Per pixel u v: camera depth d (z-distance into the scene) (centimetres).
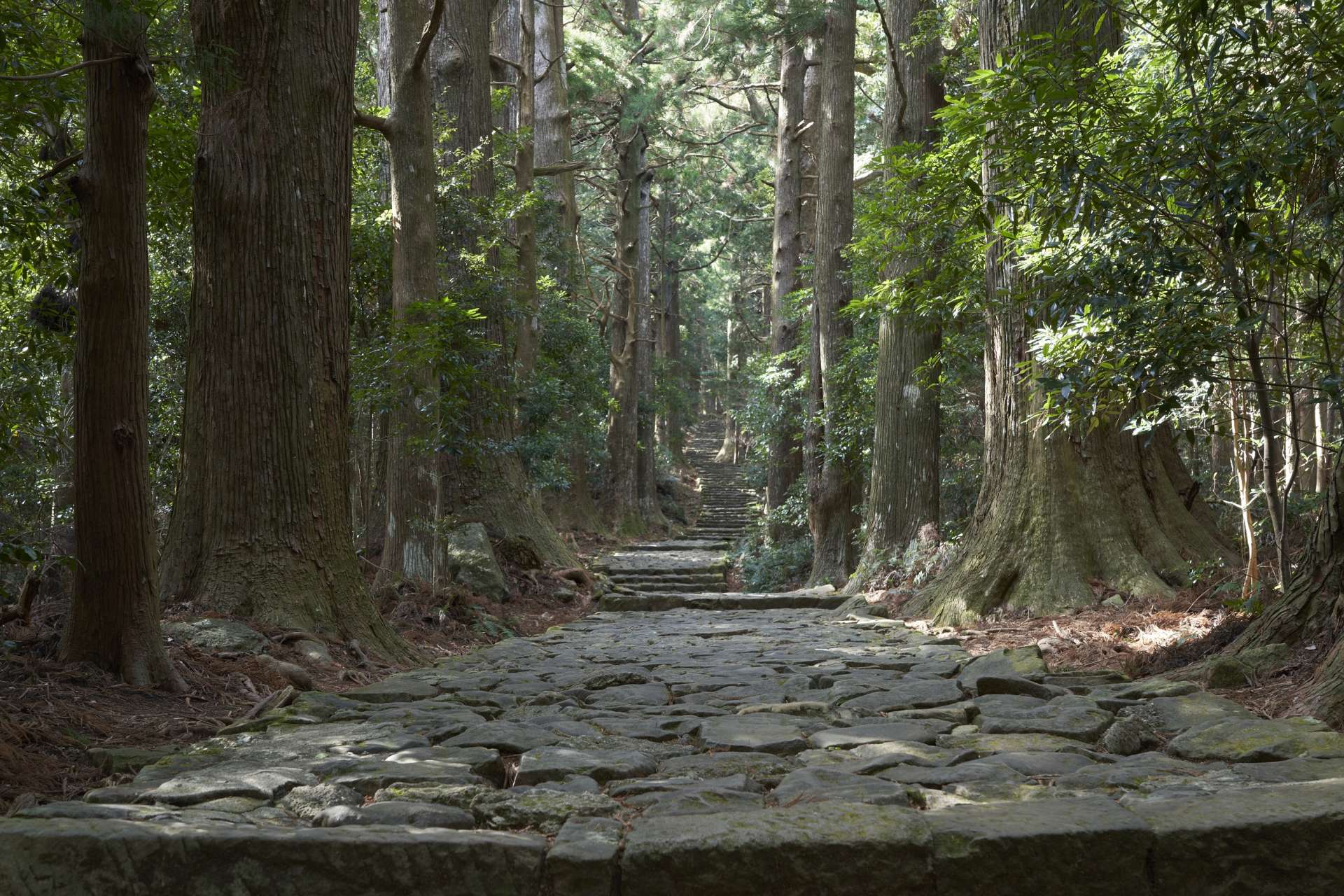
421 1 977
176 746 404
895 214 928
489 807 298
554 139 2027
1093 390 547
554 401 1625
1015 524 842
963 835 252
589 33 2330
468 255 1213
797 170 1922
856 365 1462
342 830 264
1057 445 839
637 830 264
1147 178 478
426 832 263
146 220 491
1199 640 600
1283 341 532
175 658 545
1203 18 455
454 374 927
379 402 940
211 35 675
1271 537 809
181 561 673
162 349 1152
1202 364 482
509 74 1891
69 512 977
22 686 449
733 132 2484
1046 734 396
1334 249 492
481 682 595
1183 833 251
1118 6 532
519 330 1711
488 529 1372
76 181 470
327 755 375
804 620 1065
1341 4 438
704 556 1986
